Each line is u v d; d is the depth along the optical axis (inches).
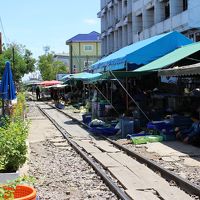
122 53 956.6
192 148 608.4
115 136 810.2
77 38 4033.0
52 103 2466.8
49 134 920.3
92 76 1300.4
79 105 1829.5
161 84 1002.7
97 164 544.4
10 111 829.8
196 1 1231.5
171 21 1453.0
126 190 395.5
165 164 511.2
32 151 669.9
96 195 392.8
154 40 893.2
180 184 412.8
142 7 1847.9
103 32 2775.6
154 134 725.3
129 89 1063.0
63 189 416.8
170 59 764.0
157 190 392.5
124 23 2175.2
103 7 2773.1
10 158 424.2
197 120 697.0
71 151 671.1
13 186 251.9
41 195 391.9
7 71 793.6
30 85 4074.8
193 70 585.9
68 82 2122.3
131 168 501.4
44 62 4424.2
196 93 799.1
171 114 793.6
